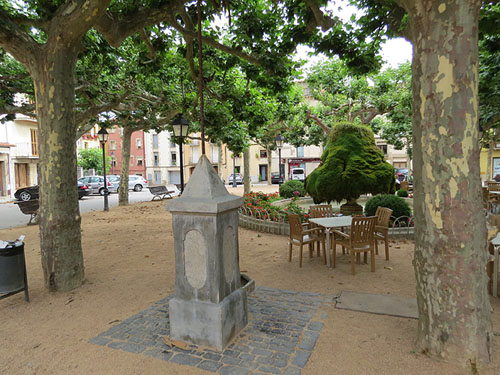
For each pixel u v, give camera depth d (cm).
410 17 270
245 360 287
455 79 246
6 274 413
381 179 802
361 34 667
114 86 1093
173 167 4331
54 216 467
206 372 271
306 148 3909
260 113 970
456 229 256
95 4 428
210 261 307
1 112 981
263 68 691
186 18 602
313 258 616
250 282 374
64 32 450
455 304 261
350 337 321
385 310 380
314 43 700
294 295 435
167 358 294
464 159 250
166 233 901
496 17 530
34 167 2764
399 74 1390
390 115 1484
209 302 309
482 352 261
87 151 3375
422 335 285
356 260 586
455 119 249
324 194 827
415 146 277
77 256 490
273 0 539
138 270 570
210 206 296
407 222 775
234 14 671
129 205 1625
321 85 1551
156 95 1215
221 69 838
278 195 1627
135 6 571
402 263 567
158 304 419
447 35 246
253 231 886
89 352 308
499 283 418
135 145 4403
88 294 461
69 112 478
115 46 548
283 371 269
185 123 839
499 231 471
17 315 398
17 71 1024
